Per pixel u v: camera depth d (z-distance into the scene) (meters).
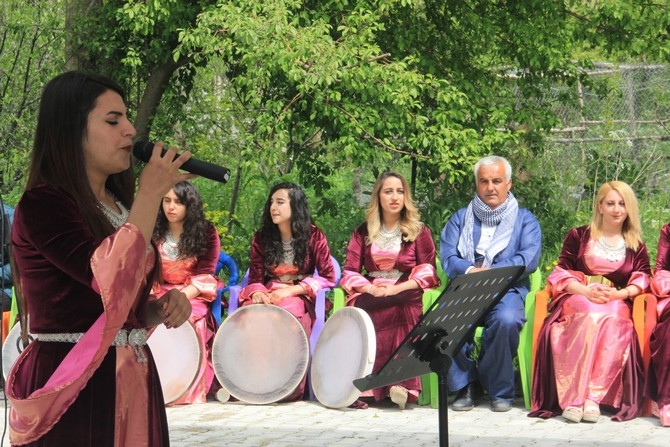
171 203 7.26
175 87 9.64
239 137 10.32
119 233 2.78
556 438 5.96
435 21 9.44
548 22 9.13
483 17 9.22
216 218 9.52
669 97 12.41
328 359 7.04
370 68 8.44
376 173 9.09
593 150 10.71
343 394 6.83
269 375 7.16
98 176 3.03
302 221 7.41
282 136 8.50
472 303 3.68
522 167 9.65
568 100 9.77
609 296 6.77
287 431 6.19
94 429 2.91
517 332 6.77
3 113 10.34
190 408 7.00
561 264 7.10
